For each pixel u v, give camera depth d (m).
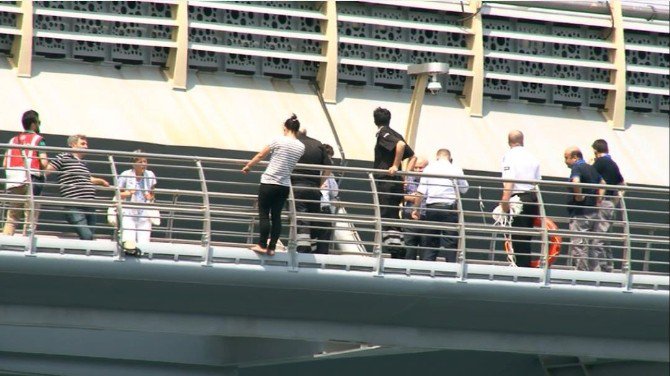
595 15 109.81
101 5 94.44
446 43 104.75
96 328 70.62
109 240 68.69
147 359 79.25
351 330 76.00
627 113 112.75
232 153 95.50
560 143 107.31
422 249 74.62
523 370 92.00
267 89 99.69
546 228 75.50
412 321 76.81
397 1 101.94
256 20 99.00
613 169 80.19
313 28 100.81
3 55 93.06
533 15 107.06
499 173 103.25
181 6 95.75
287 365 88.31
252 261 70.31
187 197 96.75
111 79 94.88
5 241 66.31
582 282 77.75
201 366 80.50
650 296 79.25
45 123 89.88
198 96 96.75
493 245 79.12
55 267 67.00
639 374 87.12
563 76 109.19
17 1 91.94
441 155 76.62
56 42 93.94
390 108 102.38
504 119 106.62
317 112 99.56
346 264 72.31
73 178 69.19
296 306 73.31
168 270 68.88
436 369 91.19
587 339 81.94
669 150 111.94
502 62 107.44
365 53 102.38
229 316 73.19
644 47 111.62
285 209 74.56
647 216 114.69
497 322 78.38
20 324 69.56
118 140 91.56
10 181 66.19
